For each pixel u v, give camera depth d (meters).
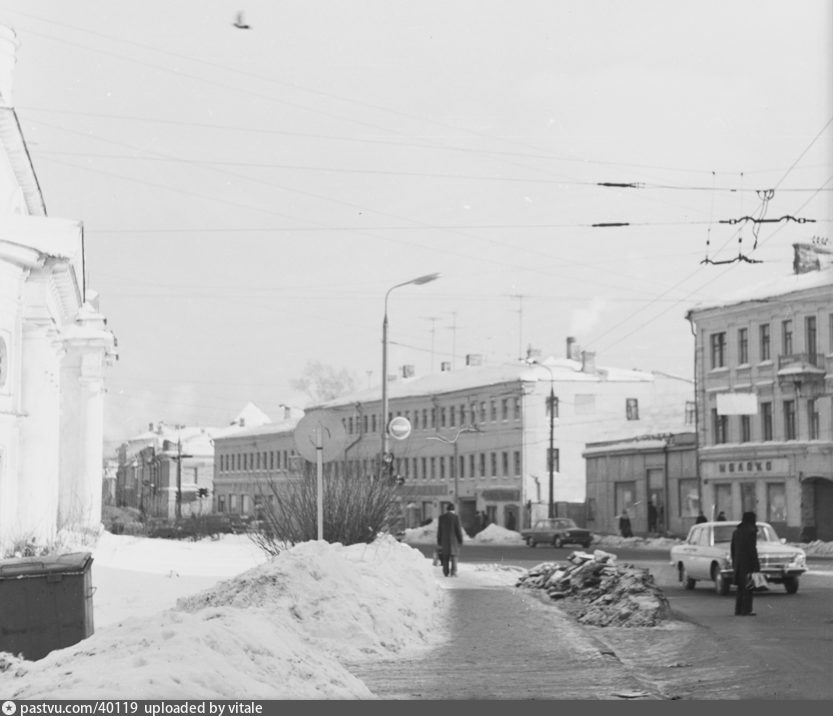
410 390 119.38
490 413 107.00
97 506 51.72
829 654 17.31
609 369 107.06
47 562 14.01
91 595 14.57
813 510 70.25
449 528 35.09
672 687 14.15
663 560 48.91
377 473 30.97
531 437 101.94
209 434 156.75
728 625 21.89
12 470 32.31
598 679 14.61
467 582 32.25
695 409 79.06
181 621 11.78
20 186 39.22
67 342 51.34
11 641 13.78
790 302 71.94
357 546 25.27
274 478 30.97
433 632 19.39
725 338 76.94
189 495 147.25
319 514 21.62
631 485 86.00
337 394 134.25
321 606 17.52
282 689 11.16
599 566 27.23
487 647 17.70
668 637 19.56
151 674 10.03
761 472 73.06
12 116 35.62
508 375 105.06
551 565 30.30
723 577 29.77
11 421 32.16
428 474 115.56
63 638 13.89
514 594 27.16
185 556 39.88
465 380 112.25
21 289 32.81
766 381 73.38
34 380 34.75
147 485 144.50
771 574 29.81
